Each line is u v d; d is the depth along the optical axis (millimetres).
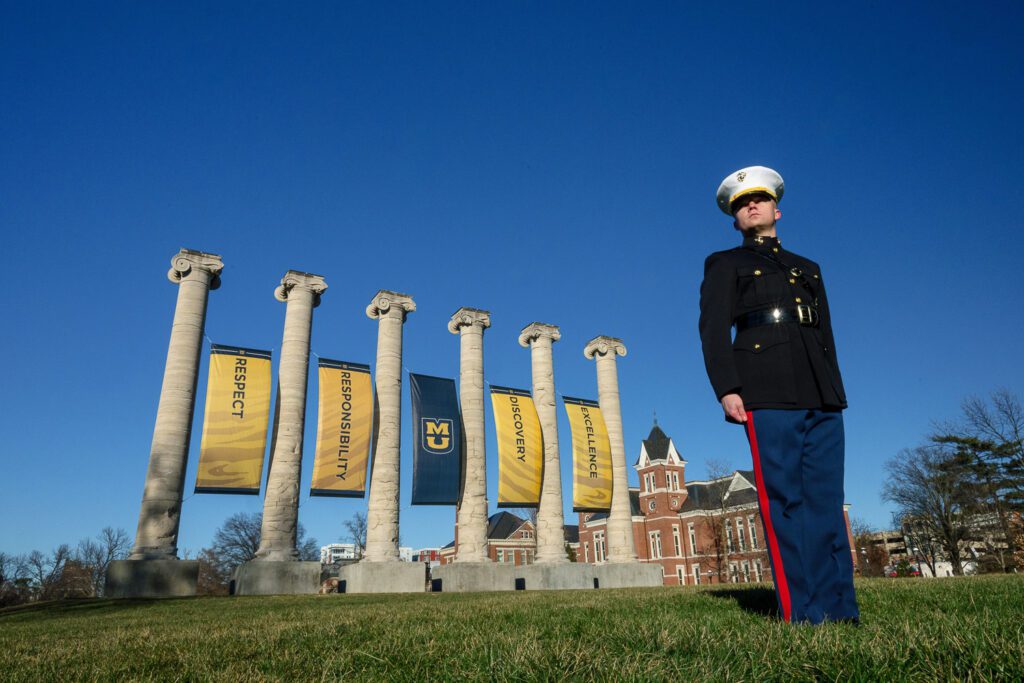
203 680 3176
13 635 7977
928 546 55938
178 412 29062
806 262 4668
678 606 5879
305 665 3428
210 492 27406
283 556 29078
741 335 4461
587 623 4598
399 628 4953
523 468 35562
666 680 2490
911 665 2609
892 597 5871
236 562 75438
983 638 2885
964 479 49125
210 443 27953
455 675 2889
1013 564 47750
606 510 38094
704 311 4512
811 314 4383
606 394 42594
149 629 7266
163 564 26500
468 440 35562
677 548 73875
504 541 92125
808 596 4098
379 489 32281
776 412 4227
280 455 30750
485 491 35250
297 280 33969
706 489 76125
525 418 36844
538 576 34125
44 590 74250
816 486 4227
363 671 3143
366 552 31250
